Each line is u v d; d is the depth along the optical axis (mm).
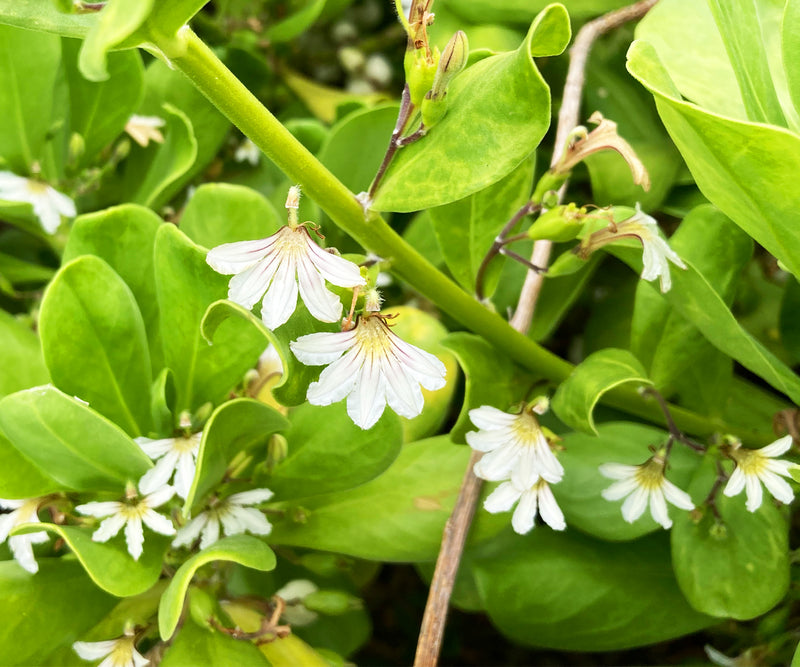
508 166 243
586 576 301
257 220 294
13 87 314
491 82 243
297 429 286
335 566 304
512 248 334
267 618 281
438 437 306
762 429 317
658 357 302
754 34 261
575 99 326
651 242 268
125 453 266
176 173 317
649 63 241
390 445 281
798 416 297
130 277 292
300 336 244
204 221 293
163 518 271
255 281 238
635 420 330
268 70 373
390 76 408
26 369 297
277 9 390
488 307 294
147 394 287
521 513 271
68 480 271
